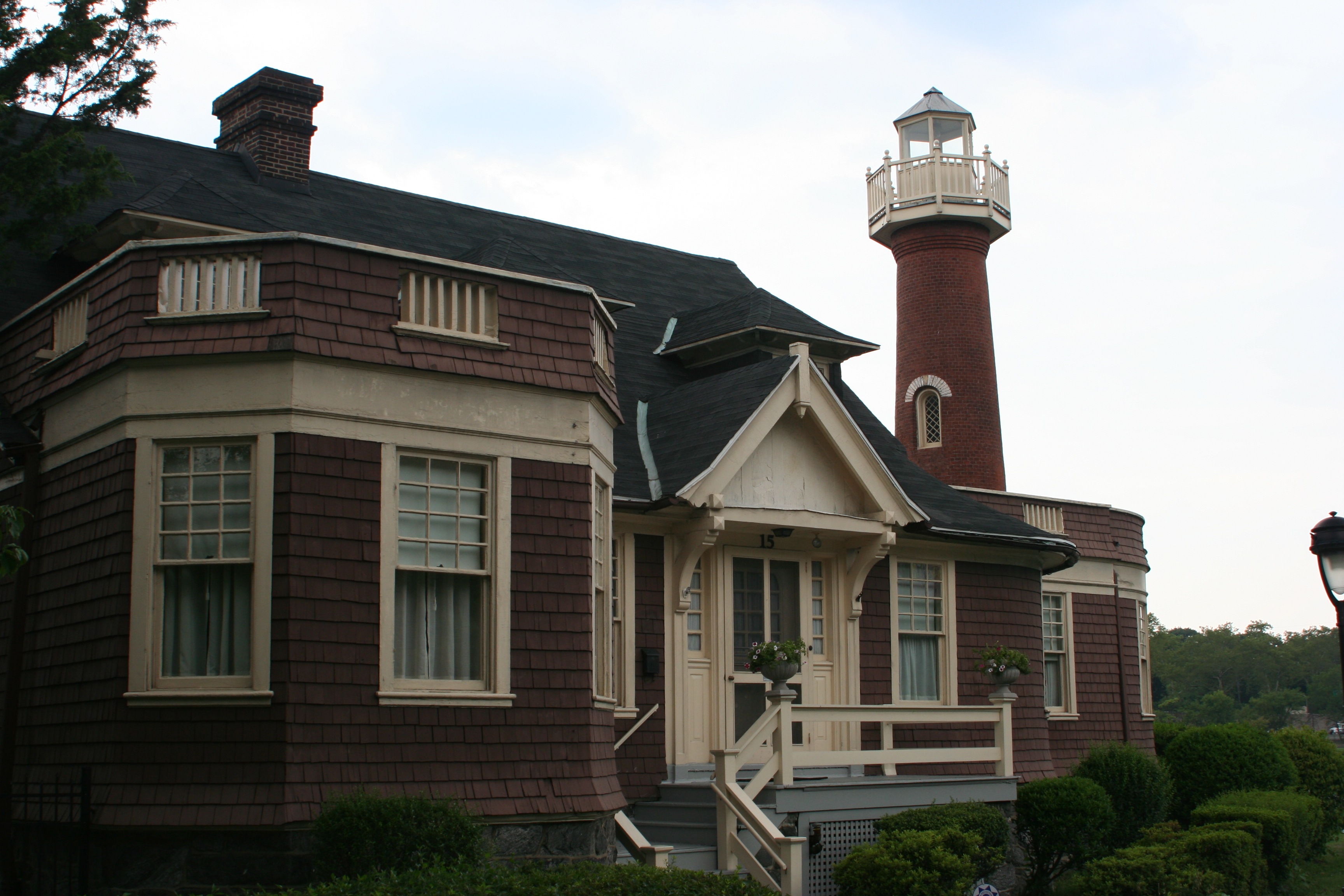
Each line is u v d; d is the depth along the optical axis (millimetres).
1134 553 27172
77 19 15086
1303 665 142000
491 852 11430
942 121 34312
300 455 11492
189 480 11703
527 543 12648
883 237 34125
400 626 12008
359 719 11391
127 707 11273
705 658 16594
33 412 13180
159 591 11586
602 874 9703
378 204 20266
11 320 14562
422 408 12211
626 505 15391
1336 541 12484
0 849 12148
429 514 12219
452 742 11859
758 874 13812
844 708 15586
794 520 16422
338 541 11562
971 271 33062
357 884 9359
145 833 10945
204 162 18938
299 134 19500
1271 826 19375
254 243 11891
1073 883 17859
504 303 12906
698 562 16641
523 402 12867
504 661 12289
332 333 11797
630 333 20562
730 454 15766
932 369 32562
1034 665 20516
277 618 11211
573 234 22953
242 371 11641
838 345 20234
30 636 12656
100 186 14734
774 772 14844
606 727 13477
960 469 31953
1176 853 16188
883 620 18547
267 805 10828
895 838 13891
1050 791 17391
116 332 11961
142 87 15695
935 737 18938
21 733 12508
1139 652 27375
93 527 11969
